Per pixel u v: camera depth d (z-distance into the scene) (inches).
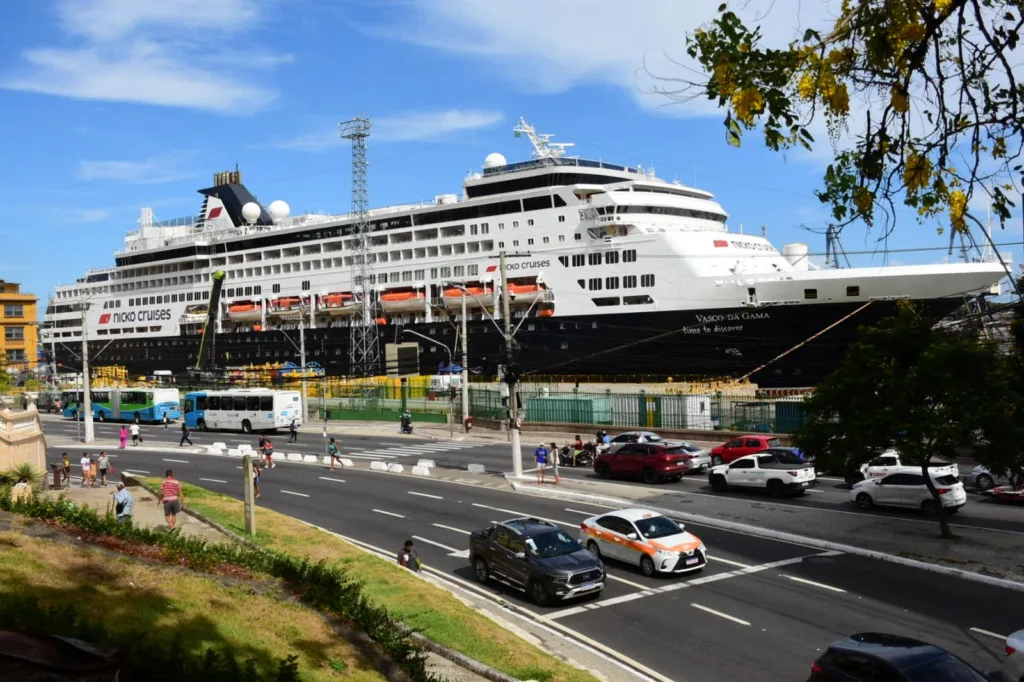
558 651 580.7
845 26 237.6
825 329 2169.0
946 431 800.9
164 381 3467.0
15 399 3336.6
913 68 236.2
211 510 1010.7
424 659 469.1
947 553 810.8
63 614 360.8
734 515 1045.8
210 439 2242.9
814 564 804.0
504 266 1439.5
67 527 593.6
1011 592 692.7
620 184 2564.0
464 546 934.4
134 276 4042.8
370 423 2684.5
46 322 4461.1
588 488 1286.9
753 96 230.1
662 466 1318.9
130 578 486.0
